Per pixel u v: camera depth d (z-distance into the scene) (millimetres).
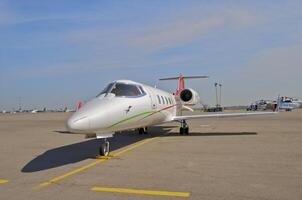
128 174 7945
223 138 15625
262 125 24703
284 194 6168
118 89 11992
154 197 6051
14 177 7805
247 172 8031
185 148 12289
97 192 6414
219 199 5898
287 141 14117
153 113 14336
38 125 28938
